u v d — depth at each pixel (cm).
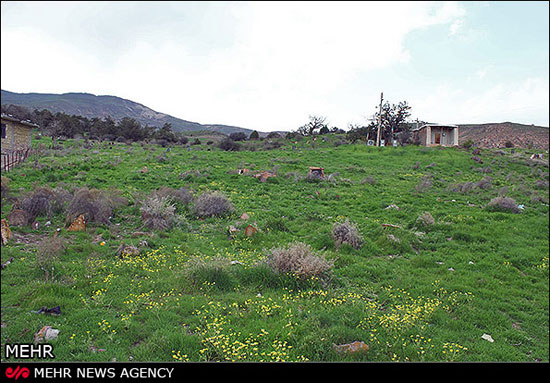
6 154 2173
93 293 729
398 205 1845
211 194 1534
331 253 1088
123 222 1305
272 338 600
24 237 1052
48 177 1873
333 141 6109
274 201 1788
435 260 1131
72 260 892
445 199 2050
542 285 984
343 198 1950
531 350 668
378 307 769
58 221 1233
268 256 909
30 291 686
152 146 4538
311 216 1503
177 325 632
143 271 863
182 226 1292
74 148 3559
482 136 10825
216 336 561
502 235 1396
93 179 1955
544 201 2097
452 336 675
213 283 796
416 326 679
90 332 582
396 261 1097
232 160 3141
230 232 1230
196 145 5550
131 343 571
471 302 843
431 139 5056
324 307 720
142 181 2005
